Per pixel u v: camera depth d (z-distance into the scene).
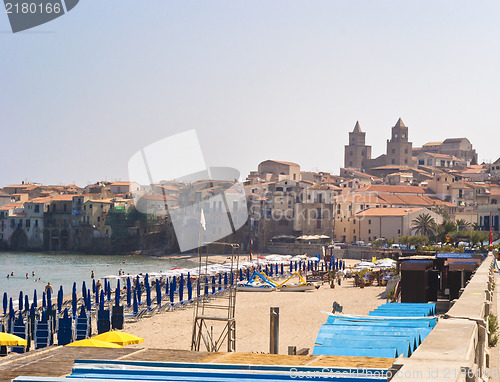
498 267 51.16
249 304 64.31
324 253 128.12
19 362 8.45
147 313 59.25
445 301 28.06
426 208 163.88
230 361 8.37
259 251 168.12
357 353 9.45
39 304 78.38
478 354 10.59
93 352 9.12
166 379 7.17
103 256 187.75
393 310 15.04
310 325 49.31
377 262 108.19
